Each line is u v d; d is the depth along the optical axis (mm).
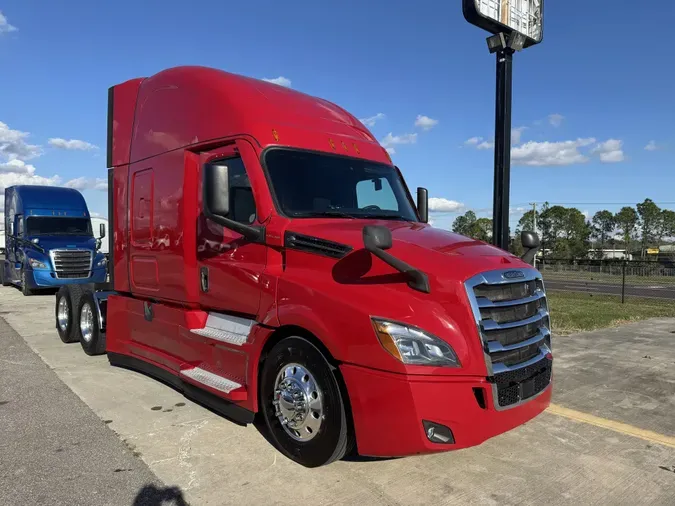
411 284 3377
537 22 7188
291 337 3822
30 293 15734
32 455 3955
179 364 5027
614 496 3463
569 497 3436
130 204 6000
